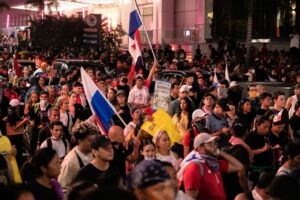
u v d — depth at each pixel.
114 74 19.84
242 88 14.11
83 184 4.08
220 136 8.27
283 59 24.48
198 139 6.02
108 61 25.59
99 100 7.90
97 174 5.53
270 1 32.53
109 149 5.60
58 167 5.41
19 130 10.48
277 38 32.16
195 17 38.75
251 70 21.42
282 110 9.35
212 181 5.95
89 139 6.27
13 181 5.75
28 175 5.41
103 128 7.87
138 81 12.80
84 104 11.52
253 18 33.34
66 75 15.83
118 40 35.69
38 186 5.33
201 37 36.25
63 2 52.88
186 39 36.50
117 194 2.88
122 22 47.69
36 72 18.06
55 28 33.78
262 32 33.06
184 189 5.89
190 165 5.91
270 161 7.85
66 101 10.28
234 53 26.44
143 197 3.45
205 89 14.01
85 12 54.50
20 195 4.41
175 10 40.91
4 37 49.97
